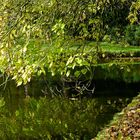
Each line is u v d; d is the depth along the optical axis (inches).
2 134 843.4
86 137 770.2
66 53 271.3
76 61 261.7
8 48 268.5
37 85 1342.3
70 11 314.3
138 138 538.3
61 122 916.6
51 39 279.3
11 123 938.1
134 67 1631.4
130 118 628.1
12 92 1317.7
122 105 1042.7
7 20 290.8
